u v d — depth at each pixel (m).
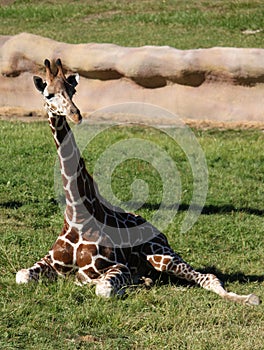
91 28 41.06
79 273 12.63
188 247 15.40
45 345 10.53
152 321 11.40
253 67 26.61
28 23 42.69
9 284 12.45
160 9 43.00
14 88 29.34
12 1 46.56
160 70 27.28
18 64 29.12
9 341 10.61
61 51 28.52
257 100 26.95
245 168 21.80
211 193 19.53
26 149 22.55
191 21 40.34
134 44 37.38
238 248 15.56
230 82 27.12
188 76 27.22
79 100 28.33
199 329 11.27
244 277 13.76
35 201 18.06
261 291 13.01
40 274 12.52
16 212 17.19
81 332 11.00
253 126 26.67
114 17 42.50
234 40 37.28
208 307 12.06
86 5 44.78
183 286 12.98
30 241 15.07
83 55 28.11
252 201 19.09
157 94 27.73
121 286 12.26
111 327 11.19
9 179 19.38
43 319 11.24
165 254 12.98
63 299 11.89
